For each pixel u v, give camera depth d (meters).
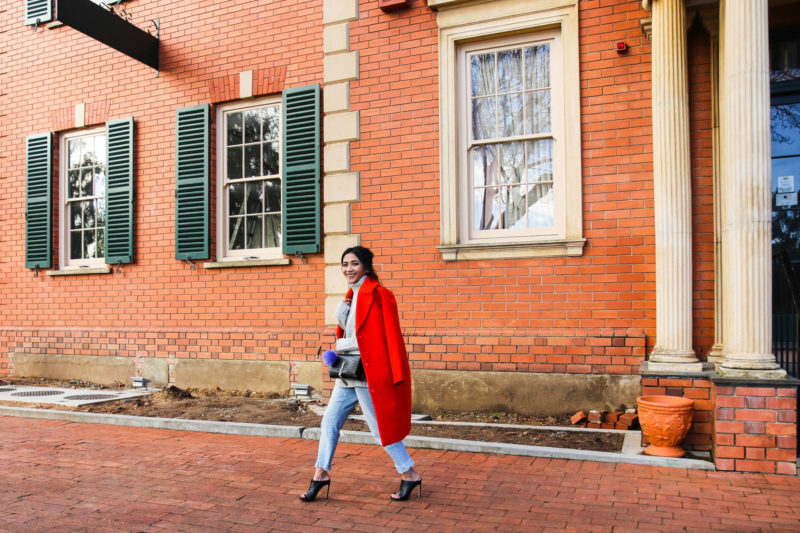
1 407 7.88
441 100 7.41
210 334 8.98
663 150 5.76
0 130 10.71
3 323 10.70
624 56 6.73
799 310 5.77
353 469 5.26
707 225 6.33
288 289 8.58
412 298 7.46
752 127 5.05
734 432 4.97
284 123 8.59
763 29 5.08
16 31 10.70
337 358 4.43
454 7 7.38
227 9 9.07
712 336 6.29
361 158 7.77
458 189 7.42
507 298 7.08
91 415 7.34
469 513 4.16
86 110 10.05
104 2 9.88
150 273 9.48
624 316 6.65
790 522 3.93
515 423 6.71
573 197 6.83
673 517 4.03
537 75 7.27
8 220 10.69
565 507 4.24
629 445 5.61
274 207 8.92
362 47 7.82
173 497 4.58
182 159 9.21
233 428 6.69
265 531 3.91
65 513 4.25
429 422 6.74
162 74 9.49
